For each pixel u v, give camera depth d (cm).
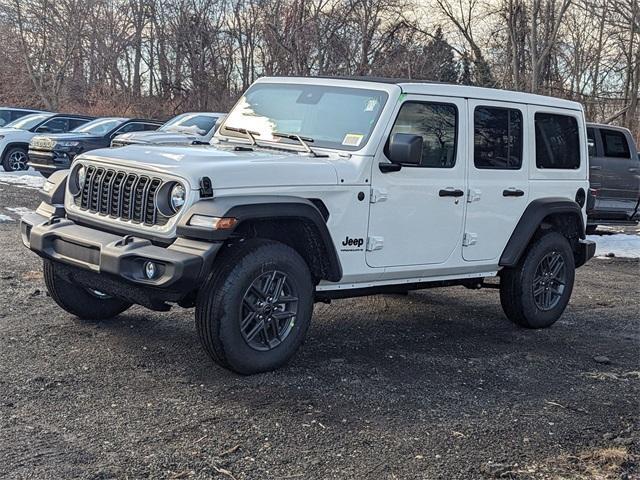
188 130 1463
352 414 461
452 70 2809
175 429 422
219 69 3256
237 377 510
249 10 3188
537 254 694
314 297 564
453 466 400
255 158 520
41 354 534
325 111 596
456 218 621
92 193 536
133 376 501
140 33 3488
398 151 543
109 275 485
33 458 377
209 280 490
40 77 3534
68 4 3453
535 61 2433
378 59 2555
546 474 398
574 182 733
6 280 751
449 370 564
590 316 788
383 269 578
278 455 399
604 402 516
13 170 1972
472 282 671
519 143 674
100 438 405
